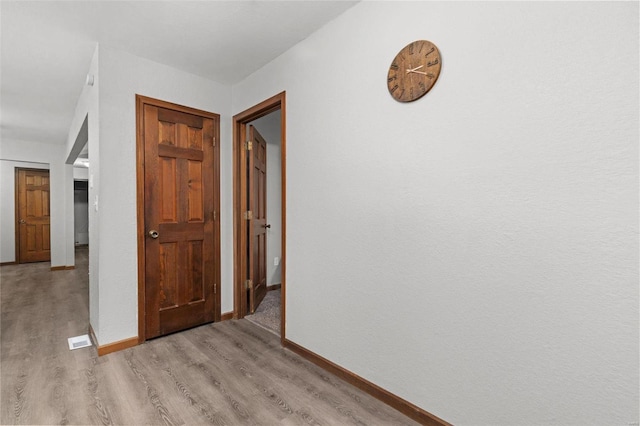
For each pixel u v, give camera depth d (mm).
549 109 1159
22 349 2338
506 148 1267
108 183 2285
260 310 3283
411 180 1598
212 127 2879
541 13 1172
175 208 2645
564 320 1139
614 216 1035
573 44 1104
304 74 2221
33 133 4867
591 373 1086
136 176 2424
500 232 1290
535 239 1201
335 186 2008
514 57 1239
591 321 1083
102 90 2258
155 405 1676
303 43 2227
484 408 1348
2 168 5969
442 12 1453
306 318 2234
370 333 1805
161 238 2559
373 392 1771
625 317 1019
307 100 2201
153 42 2250
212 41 2240
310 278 2197
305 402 1716
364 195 1832
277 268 4125
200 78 2795
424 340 1555
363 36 1812
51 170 5625
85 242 9430
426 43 1506
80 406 1662
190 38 2199
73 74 2805
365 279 1829
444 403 1479
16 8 1857
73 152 4648
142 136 2447
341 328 1977
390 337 1703
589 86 1074
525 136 1218
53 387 1834
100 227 2252
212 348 2375
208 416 1594
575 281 1113
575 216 1109
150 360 2172
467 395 1400
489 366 1332
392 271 1691
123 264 2359
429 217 1527
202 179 2814
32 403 1683
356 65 1856
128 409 1642
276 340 2543
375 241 1775
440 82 1467
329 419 1580
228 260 3012
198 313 2797
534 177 1199
